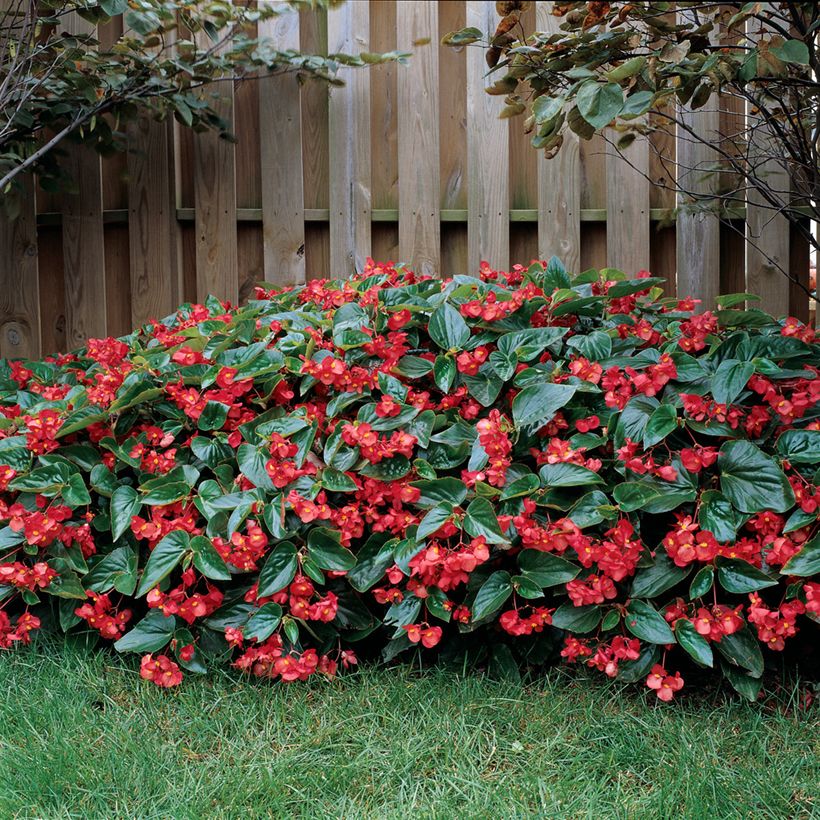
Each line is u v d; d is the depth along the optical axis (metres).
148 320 3.68
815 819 1.56
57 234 3.79
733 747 1.82
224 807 1.61
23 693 2.02
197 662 2.10
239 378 2.22
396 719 1.90
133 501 2.21
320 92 3.65
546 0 3.49
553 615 2.04
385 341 2.29
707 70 1.93
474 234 3.60
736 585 1.91
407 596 2.11
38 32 2.99
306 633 2.19
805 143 2.56
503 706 1.97
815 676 2.12
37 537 2.17
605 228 3.65
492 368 2.23
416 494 2.08
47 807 1.61
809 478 2.00
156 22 2.99
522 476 2.09
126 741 1.81
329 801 1.64
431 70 3.57
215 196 3.63
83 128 3.51
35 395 2.72
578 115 2.05
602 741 1.84
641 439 2.05
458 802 1.63
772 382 2.17
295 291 2.88
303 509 2.07
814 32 2.08
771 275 3.54
